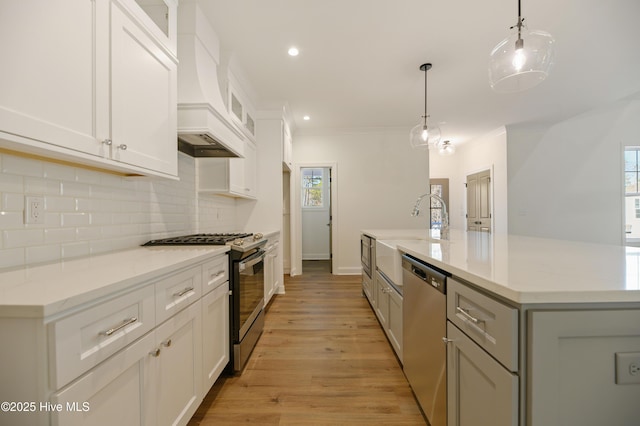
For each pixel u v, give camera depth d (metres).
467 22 2.28
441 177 6.82
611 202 4.95
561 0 2.04
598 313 0.72
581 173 4.98
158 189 2.08
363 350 2.25
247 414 1.54
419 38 2.48
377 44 2.56
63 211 1.31
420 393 1.47
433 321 1.29
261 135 3.92
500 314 0.78
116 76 1.21
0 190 1.06
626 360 0.72
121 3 1.24
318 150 5.15
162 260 1.25
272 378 1.87
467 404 1.00
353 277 4.89
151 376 1.04
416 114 4.39
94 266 1.11
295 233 5.01
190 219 2.57
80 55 1.04
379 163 5.16
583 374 0.72
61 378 0.69
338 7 2.10
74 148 1.01
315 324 2.78
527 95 3.73
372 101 3.87
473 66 2.95
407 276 1.71
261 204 3.92
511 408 0.73
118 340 0.88
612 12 2.17
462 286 1.02
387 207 5.16
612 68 3.04
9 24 0.81
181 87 2.00
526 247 1.62
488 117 4.57
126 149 1.27
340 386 1.78
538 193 5.03
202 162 2.71
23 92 0.84
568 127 4.97
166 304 1.14
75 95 1.02
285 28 2.34
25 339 0.67
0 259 1.06
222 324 1.75
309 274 5.16
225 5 2.06
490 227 5.54
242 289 1.93
